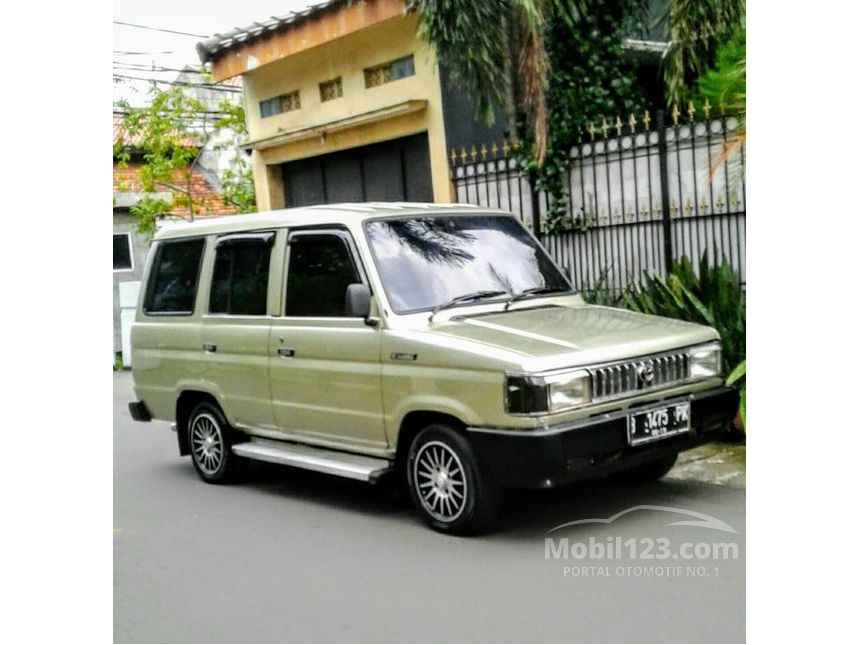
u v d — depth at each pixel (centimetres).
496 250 696
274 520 674
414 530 624
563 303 692
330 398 659
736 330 779
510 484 551
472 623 466
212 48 1457
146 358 841
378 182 1344
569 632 450
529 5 864
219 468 786
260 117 1496
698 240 883
